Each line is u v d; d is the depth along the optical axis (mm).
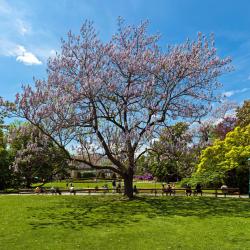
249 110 44344
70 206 22781
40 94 22422
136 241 13039
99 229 15250
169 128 25422
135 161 26266
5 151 42500
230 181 35750
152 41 26953
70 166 27281
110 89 23547
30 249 11961
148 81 24438
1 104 22234
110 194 31328
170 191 31250
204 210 20672
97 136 24828
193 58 24672
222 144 33844
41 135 25250
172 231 14711
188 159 30500
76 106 23344
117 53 25125
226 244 12500
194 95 25094
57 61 24609
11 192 36312
